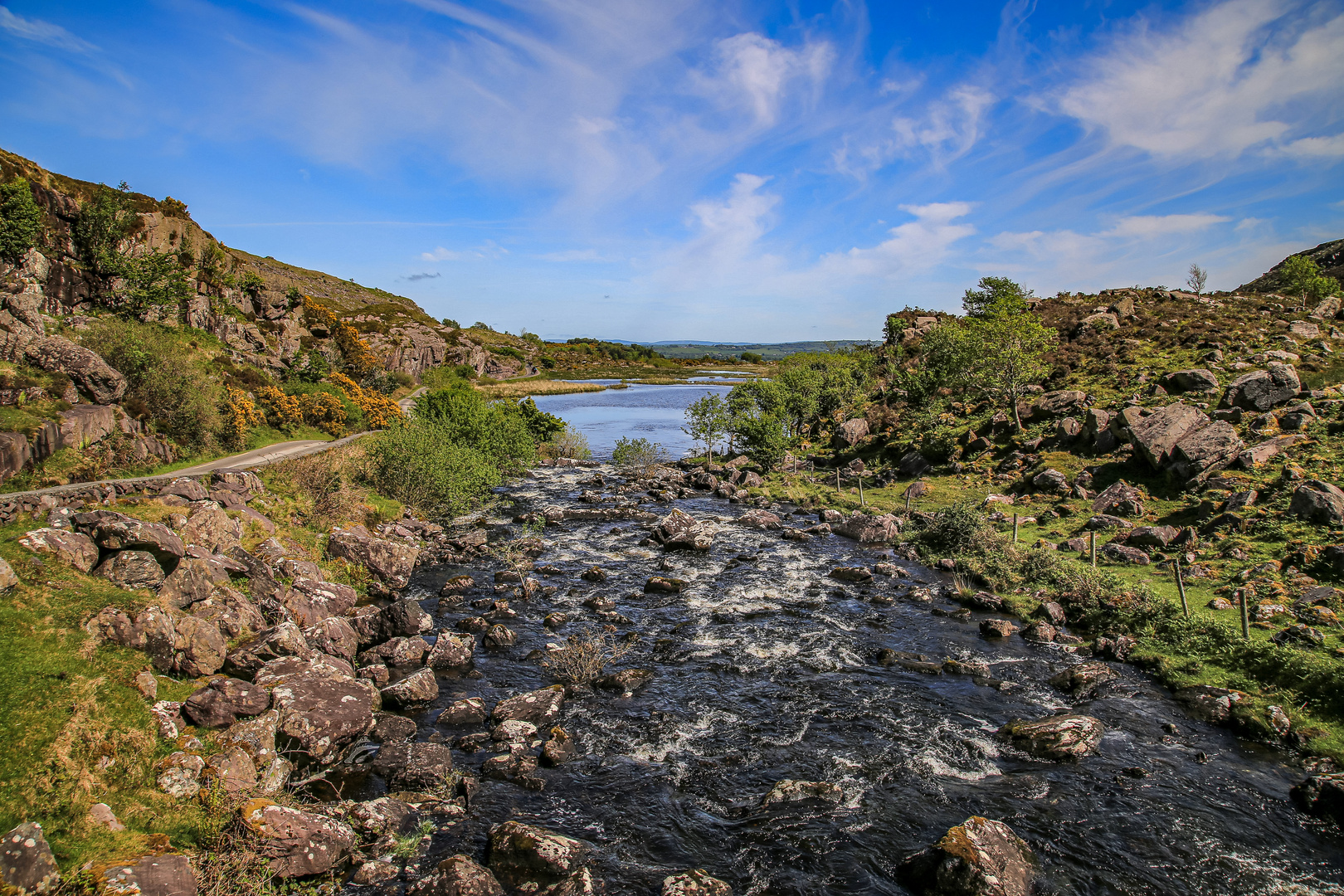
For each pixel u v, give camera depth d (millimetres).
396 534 29469
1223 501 26625
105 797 10281
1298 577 20062
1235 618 18875
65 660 12195
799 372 69000
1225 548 23328
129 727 11609
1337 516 22531
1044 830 11750
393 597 24281
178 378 30875
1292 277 73812
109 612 13578
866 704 16719
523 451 51406
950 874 10078
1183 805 12406
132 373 28672
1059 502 32688
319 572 22797
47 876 8242
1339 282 84875
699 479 47531
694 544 31219
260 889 9570
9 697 10867
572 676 17984
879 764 14000
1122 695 16734
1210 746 14398
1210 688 16047
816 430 64625
